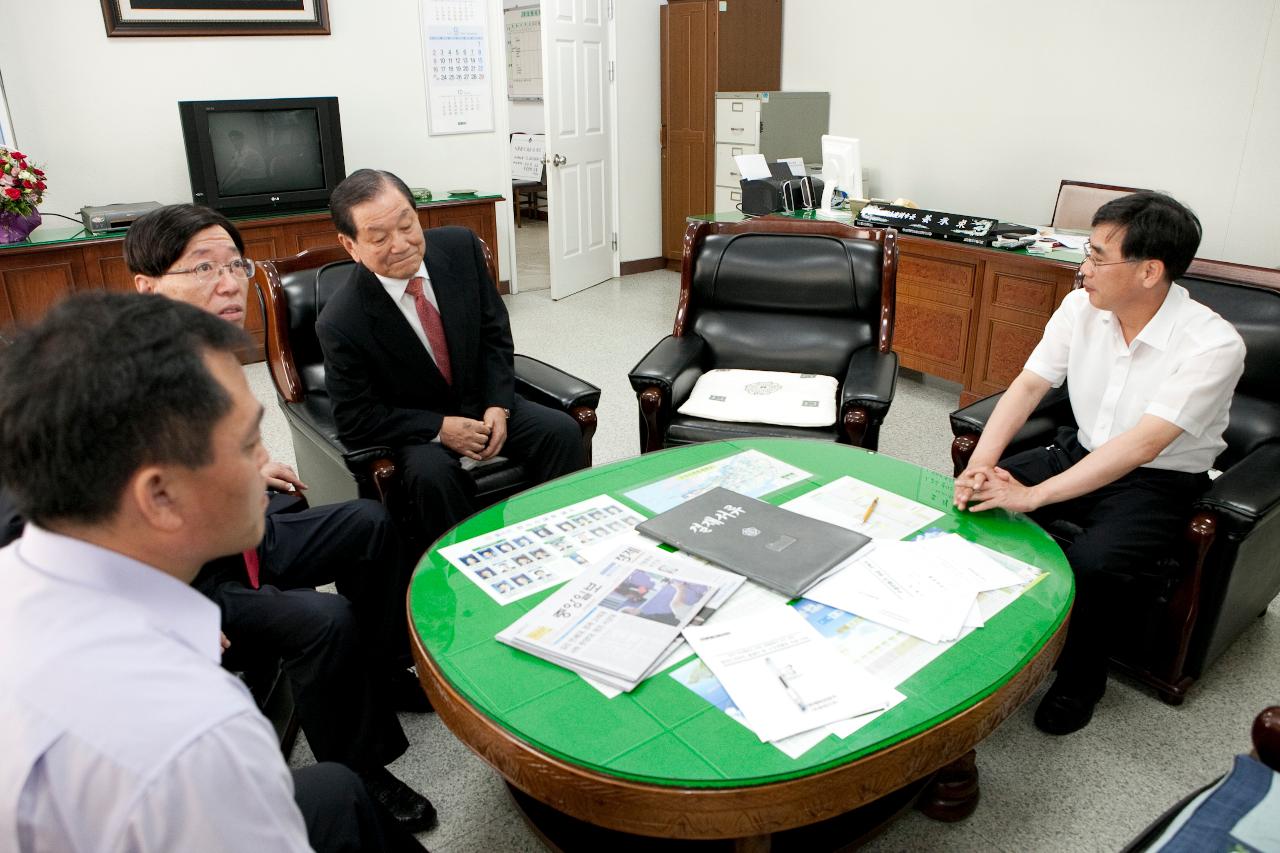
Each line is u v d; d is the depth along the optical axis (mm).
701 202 6359
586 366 4414
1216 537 1792
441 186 5426
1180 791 1702
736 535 1600
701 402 2545
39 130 4074
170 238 1640
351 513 1814
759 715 1175
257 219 4270
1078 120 4633
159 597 718
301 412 2338
